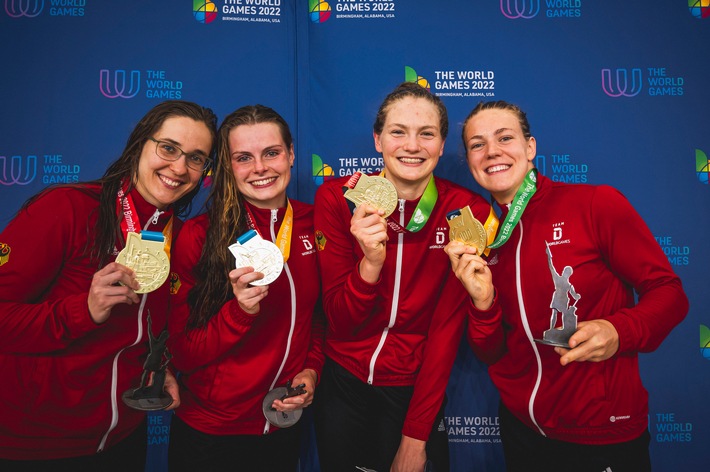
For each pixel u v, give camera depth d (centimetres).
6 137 250
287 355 212
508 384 214
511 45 263
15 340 179
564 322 188
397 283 212
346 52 262
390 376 217
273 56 261
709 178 261
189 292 209
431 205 212
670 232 259
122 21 257
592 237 198
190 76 258
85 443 195
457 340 212
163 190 197
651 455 253
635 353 202
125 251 187
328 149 260
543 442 209
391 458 217
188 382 212
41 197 191
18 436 187
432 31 263
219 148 212
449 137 262
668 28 264
